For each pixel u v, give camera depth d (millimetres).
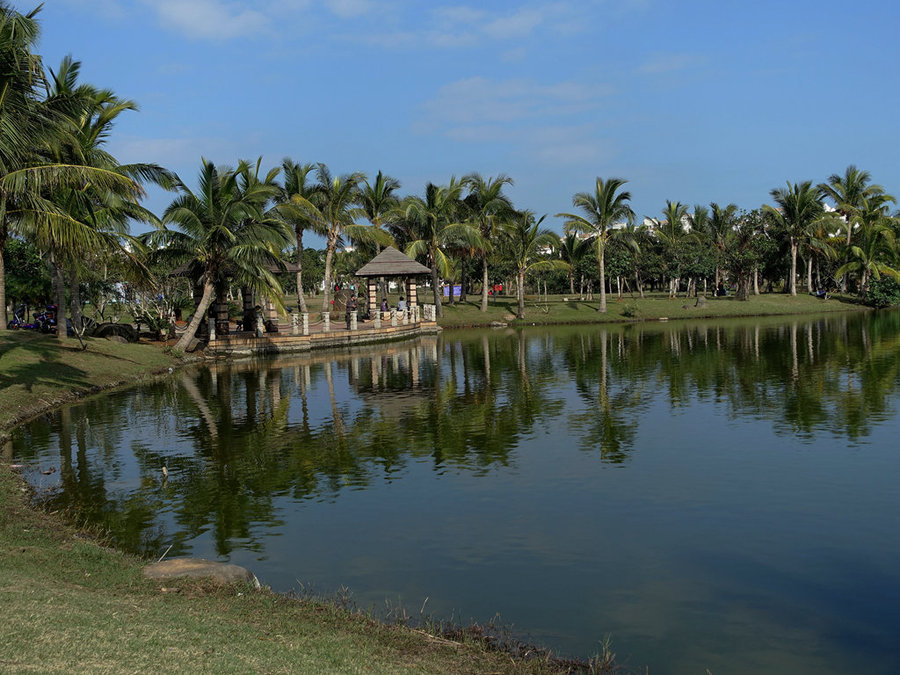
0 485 13664
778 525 11891
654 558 10562
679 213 85688
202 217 36000
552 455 16844
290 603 8625
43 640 6188
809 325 57906
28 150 21875
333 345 45781
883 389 24922
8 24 18844
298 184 54000
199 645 6656
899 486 13883
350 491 14062
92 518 12430
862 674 7363
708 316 71312
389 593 9352
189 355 37438
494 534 11609
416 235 64875
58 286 31844
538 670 7207
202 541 11328
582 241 79500
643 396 25016
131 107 31875
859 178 85688
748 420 20406
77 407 23703
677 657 7699
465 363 36531
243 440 18672
